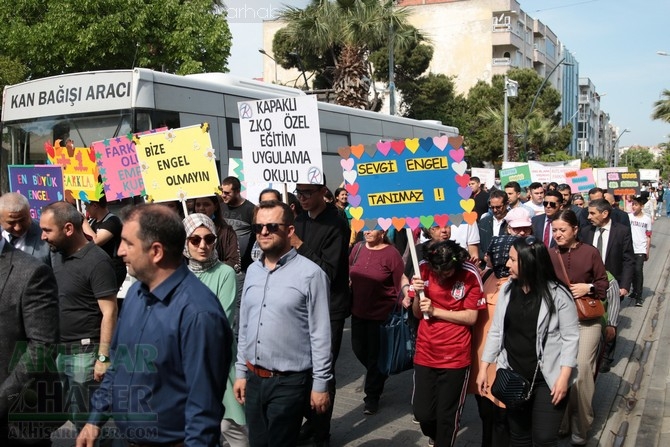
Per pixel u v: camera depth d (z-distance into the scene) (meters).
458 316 4.64
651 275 15.49
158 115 9.48
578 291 5.33
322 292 3.97
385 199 5.15
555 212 7.74
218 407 2.79
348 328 9.94
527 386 4.18
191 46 19.83
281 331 3.93
